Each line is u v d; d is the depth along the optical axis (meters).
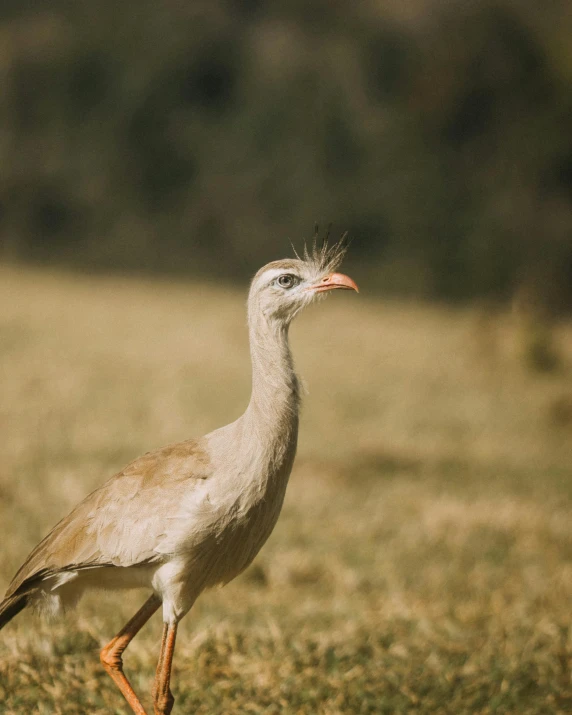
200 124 36.16
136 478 4.59
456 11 34.66
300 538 8.79
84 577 4.70
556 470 11.89
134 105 35.44
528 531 9.31
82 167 34.72
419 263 31.78
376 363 18.44
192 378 15.47
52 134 35.47
